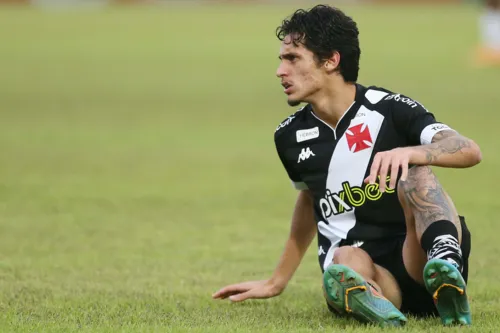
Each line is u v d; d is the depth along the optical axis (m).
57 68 89.44
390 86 72.50
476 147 14.66
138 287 20.03
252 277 21.33
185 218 29.39
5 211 30.47
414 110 15.47
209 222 28.72
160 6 177.75
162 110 61.94
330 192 16.11
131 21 140.62
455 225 14.59
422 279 15.30
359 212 15.84
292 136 16.39
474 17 146.50
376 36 118.19
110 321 15.87
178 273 21.78
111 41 115.19
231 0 188.38
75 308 17.30
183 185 35.75
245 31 126.50
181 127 54.06
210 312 17.09
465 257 15.09
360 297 14.41
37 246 25.11
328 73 15.74
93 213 30.19
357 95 15.95
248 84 77.38
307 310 17.27
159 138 49.75
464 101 63.22
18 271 21.83
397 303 15.58
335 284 14.43
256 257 23.73
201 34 123.12
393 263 15.60
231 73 85.44
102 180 36.88
